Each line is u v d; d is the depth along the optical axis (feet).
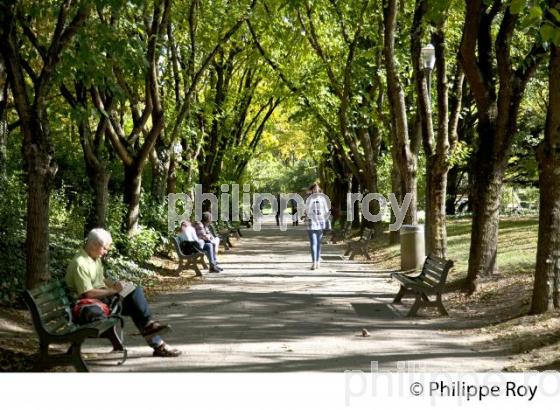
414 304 42.75
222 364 29.07
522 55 62.90
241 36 103.30
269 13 82.38
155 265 70.95
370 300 50.24
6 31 35.37
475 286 48.39
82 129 59.00
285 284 60.59
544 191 37.06
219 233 107.24
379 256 85.76
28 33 44.27
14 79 35.78
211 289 57.06
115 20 50.72
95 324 28.22
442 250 62.90
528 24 26.50
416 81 63.36
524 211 160.15
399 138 74.49
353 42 88.38
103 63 39.81
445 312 42.73
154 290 55.93
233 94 119.85
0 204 45.57
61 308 29.78
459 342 34.19
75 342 26.91
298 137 166.50
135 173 67.62
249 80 126.31
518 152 103.65
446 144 62.08
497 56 48.06
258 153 162.91
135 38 40.52
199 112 92.32
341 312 44.70
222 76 114.62
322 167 179.32
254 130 153.48
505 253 61.67
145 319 30.76
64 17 37.14
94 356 30.89
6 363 28.37
